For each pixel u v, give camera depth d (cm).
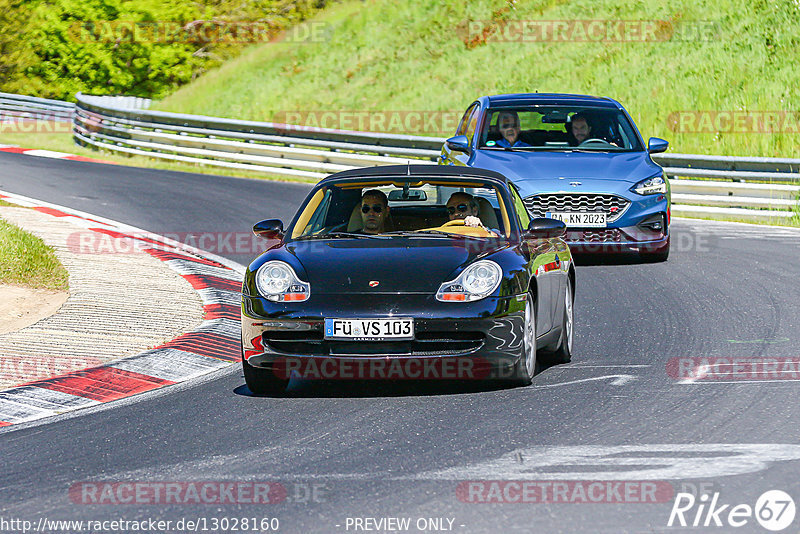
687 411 2238
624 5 11162
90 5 15000
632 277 4138
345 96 11200
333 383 2644
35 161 8406
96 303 3522
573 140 4631
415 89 10912
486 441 2050
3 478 1902
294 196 6581
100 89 14950
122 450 2072
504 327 2423
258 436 2148
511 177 4300
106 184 7044
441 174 2888
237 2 14975
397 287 2438
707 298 3684
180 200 6375
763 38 9825
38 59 15012
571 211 4259
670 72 9662
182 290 3825
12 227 4453
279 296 2459
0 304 3484
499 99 4834
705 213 6053
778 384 2466
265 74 12356
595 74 10019
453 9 12294
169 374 2791
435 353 2408
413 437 2098
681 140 8375
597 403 2331
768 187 5928
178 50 14938
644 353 2900
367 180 2862
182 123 8562
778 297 3669
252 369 2500
